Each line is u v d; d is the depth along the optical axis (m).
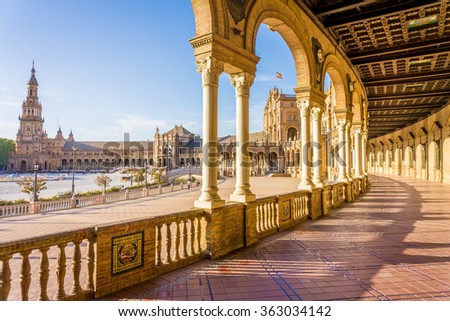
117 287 4.14
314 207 9.97
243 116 6.84
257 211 7.35
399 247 6.44
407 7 9.61
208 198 5.76
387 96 21.16
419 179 30.02
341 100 14.20
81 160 141.12
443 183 24.48
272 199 7.75
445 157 24.14
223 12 6.05
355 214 10.70
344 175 14.36
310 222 9.22
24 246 3.15
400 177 34.09
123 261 4.25
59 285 3.56
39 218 15.47
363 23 10.97
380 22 10.89
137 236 4.45
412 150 34.03
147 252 4.61
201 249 5.68
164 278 4.66
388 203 13.61
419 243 6.75
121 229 4.18
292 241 6.94
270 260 5.56
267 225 7.67
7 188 51.22
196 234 5.67
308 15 10.09
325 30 11.34
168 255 5.00
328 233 7.75
